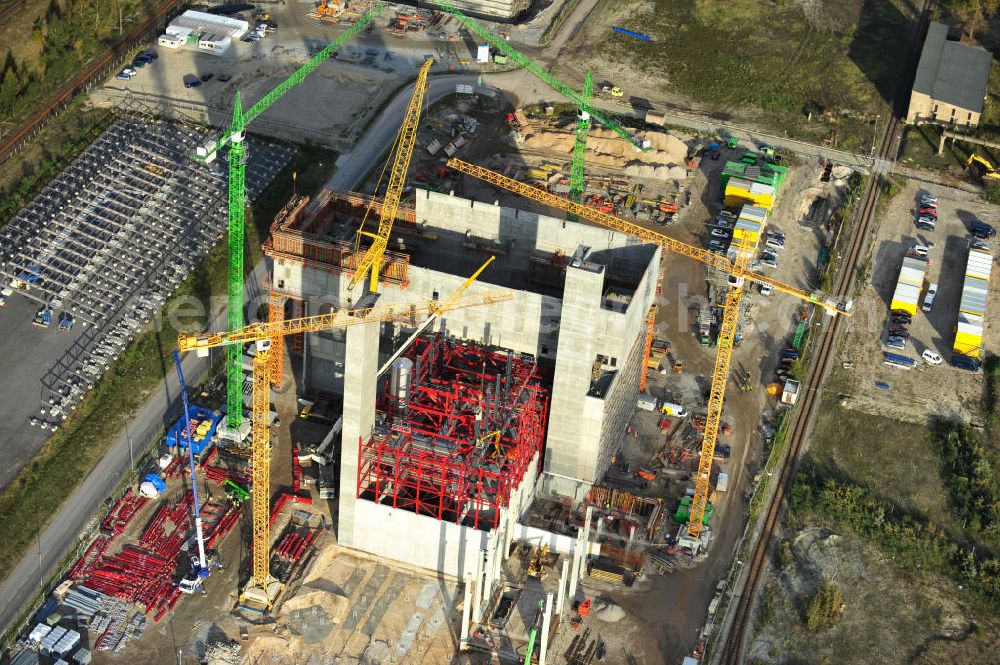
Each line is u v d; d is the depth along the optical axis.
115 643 185.50
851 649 190.00
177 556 198.25
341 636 188.50
